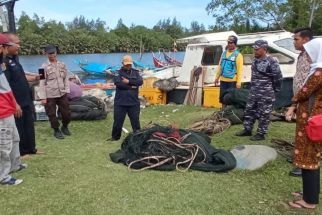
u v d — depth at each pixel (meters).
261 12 26.33
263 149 6.28
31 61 36.44
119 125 7.79
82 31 70.00
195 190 5.14
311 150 4.52
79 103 9.72
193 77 12.22
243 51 11.75
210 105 11.59
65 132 8.36
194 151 6.10
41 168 6.03
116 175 5.68
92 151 7.05
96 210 4.57
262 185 5.37
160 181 5.43
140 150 6.19
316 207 4.70
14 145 5.71
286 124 8.91
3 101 5.20
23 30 61.69
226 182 5.45
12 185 5.32
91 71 25.98
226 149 7.00
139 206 4.66
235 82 9.15
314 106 4.42
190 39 13.13
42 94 7.96
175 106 12.04
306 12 25.66
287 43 11.30
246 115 7.78
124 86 7.65
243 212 4.56
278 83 7.34
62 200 4.83
